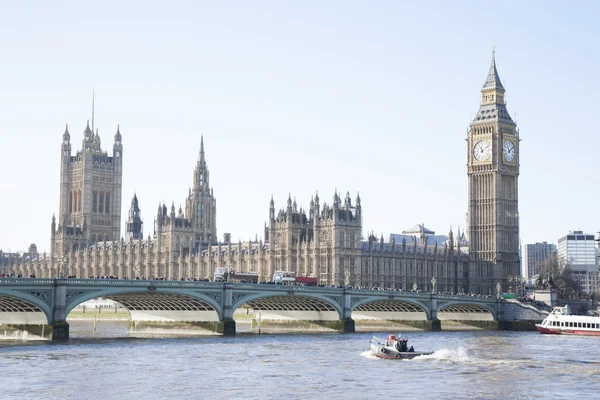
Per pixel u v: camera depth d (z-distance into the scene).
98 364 136.50
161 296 194.12
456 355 155.12
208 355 151.75
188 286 191.25
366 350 163.00
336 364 140.38
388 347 151.25
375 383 120.00
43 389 112.50
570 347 178.38
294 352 158.62
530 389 115.75
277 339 190.25
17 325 179.50
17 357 143.50
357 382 120.75
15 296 163.62
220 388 115.00
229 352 157.25
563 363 143.88
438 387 116.94
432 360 147.12
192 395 109.62
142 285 182.50
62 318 170.62
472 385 118.75
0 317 182.00
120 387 114.81
